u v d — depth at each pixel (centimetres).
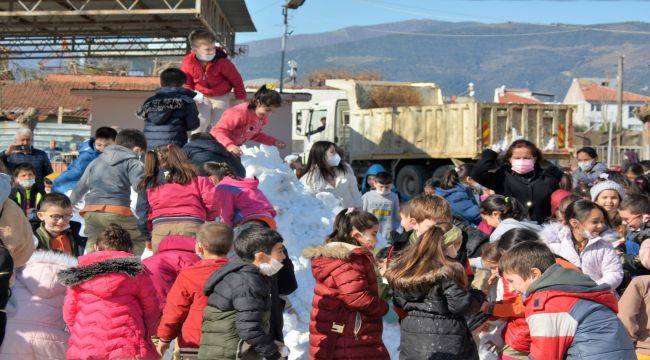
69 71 5175
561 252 620
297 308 757
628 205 718
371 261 570
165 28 2544
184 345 538
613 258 609
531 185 792
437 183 934
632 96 11250
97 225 713
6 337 524
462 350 513
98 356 501
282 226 835
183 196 652
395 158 2198
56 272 538
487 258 595
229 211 653
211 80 1080
